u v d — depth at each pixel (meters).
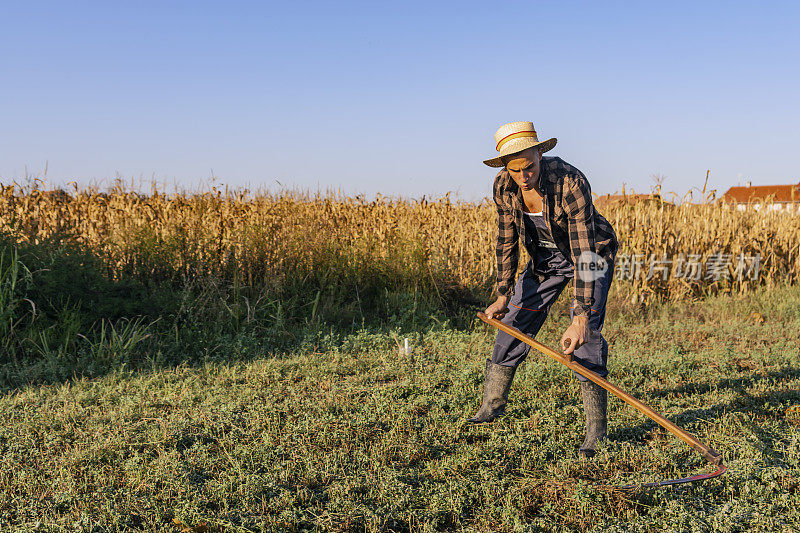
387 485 3.04
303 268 8.10
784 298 9.32
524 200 3.49
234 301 7.07
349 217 9.84
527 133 3.14
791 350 6.16
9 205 7.58
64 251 6.46
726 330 7.29
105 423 3.90
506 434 3.81
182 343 6.05
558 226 3.41
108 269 7.02
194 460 3.32
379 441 3.68
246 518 2.72
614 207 10.03
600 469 3.31
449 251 9.14
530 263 3.76
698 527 2.71
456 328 7.44
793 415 4.27
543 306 3.81
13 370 5.05
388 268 8.50
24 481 3.08
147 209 8.35
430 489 3.05
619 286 8.93
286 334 6.52
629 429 3.90
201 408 4.20
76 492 2.94
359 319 7.53
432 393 4.64
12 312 5.59
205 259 7.46
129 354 5.58
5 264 6.05
